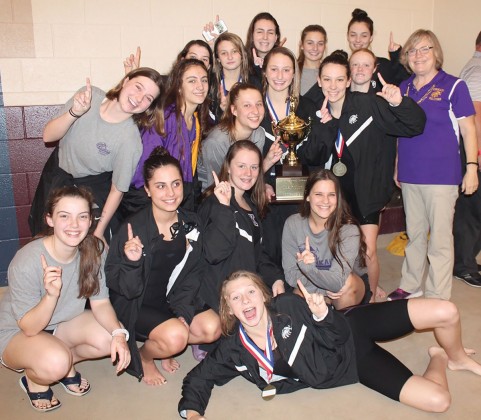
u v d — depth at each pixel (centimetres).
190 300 259
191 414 222
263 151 323
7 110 351
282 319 232
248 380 248
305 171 311
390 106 289
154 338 245
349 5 421
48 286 213
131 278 235
